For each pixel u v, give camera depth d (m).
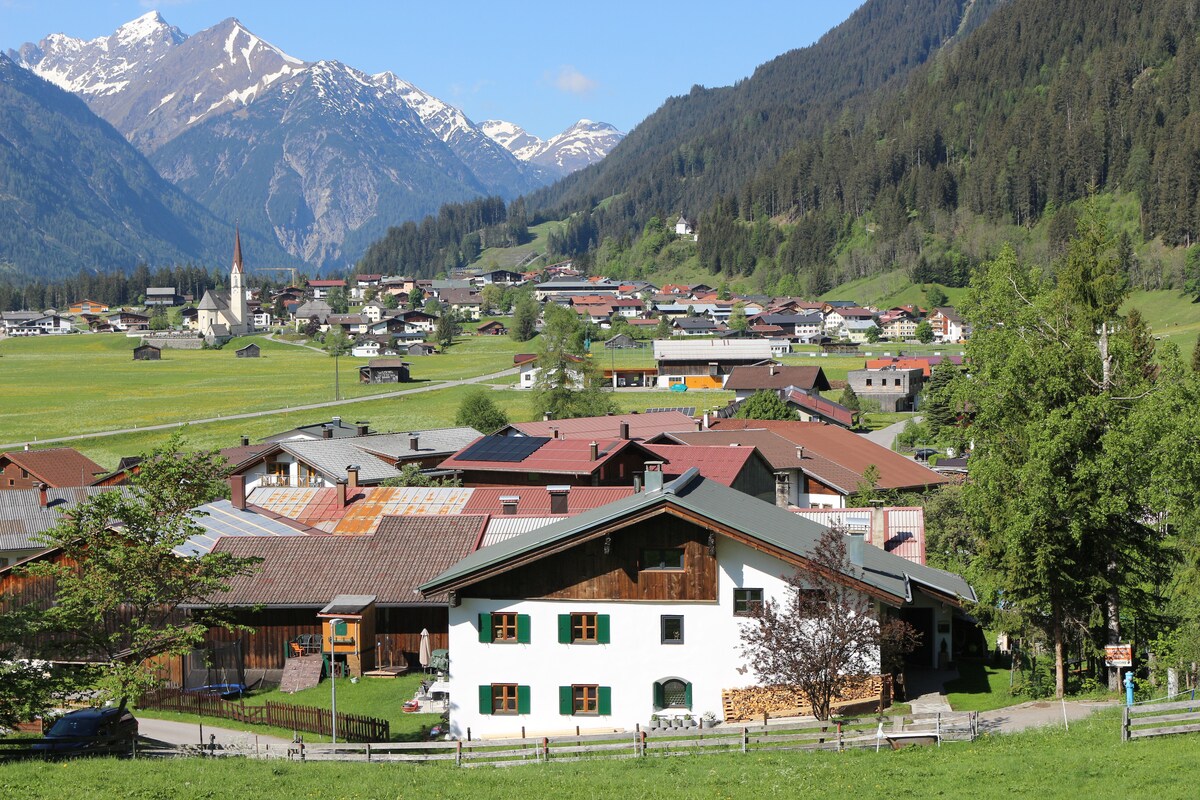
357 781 36.31
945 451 142.25
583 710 47.22
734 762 37.75
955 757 36.75
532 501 78.88
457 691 47.78
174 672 58.88
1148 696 46.47
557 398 171.38
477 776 37.09
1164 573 52.75
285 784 35.88
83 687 43.31
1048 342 51.72
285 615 60.28
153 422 187.38
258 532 69.25
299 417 190.75
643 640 46.94
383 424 179.00
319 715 49.38
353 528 77.25
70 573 45.22
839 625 40.53
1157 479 47.44
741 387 193.00
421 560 61.78
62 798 33.12
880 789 33.28
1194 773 31.88
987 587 51.56
